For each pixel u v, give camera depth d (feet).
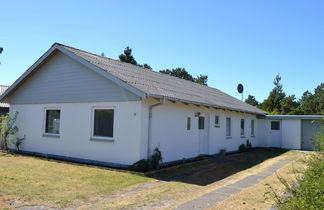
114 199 22.45
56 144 45.52
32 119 50.06
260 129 78.84
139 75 44.29
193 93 48.73
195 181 30.09
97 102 40.52
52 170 33.83
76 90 43.37
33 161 40.91
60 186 25.96
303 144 72.69
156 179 30.63
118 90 38.17
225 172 36.01
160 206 20.65
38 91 49.24
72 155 42.96
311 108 167.12
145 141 36.11
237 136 64.18
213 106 45.65
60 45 43.45
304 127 73.15
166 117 39.75
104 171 34.17
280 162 46.57
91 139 40.65
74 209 19.66
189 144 44.91
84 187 25.94
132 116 36.47
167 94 36.73
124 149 36.83
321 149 20.39
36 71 49.29
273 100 130.72
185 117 44.09
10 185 25.50
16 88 52.42
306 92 205.36
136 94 33.86
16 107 53.01
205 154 50.70
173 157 40.88
